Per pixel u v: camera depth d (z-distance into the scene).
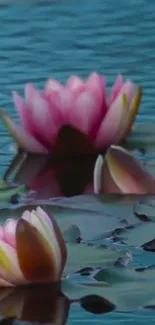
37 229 2.42
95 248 2.55
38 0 6.87
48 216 2.45
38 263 2.42
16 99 3.45
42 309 2.32
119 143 3.47
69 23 6.35
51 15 6.56
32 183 3.32
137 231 2.69
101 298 2.32
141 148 3.46
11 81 5.09
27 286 2.44
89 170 3.38
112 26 6.25
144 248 2.57
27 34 6.12
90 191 3.23
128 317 2.25
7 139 3.96
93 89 3.39
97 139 3.42
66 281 2.42
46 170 3.43
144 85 4.89
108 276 2.40
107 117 3.40
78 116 3.39
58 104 3.39
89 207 2.87
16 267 2.43
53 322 2.25
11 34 6.13
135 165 3.00
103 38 5.98
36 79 5.14
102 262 2.47
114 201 2.91
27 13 6.61
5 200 3.02
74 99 3.38
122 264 2.46
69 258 2.50
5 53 5.70
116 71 5.25
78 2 6.84
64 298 2.35
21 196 3.06
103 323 2.22
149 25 6.25
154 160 3.26
